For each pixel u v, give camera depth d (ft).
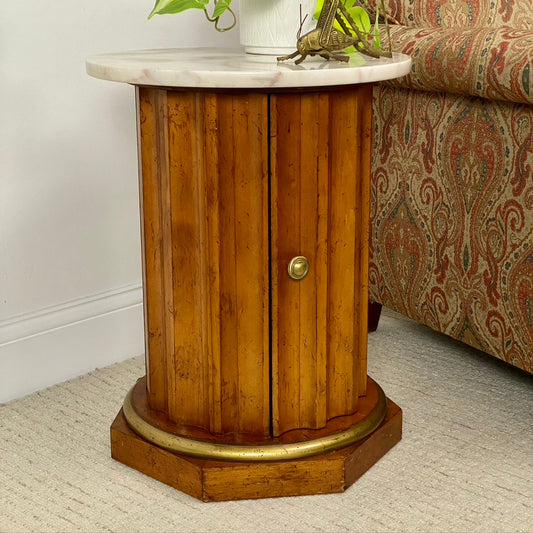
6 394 6.44
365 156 5.24
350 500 5.16
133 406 5.64
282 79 4.45
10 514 5.07
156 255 5.26
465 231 6.40
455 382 6.67
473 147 6.18
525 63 5.43
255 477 5.13
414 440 5.82
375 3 6.77
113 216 6.91
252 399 5.21
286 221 4.99
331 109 4.94
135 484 5.37
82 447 5.80
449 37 6.05
